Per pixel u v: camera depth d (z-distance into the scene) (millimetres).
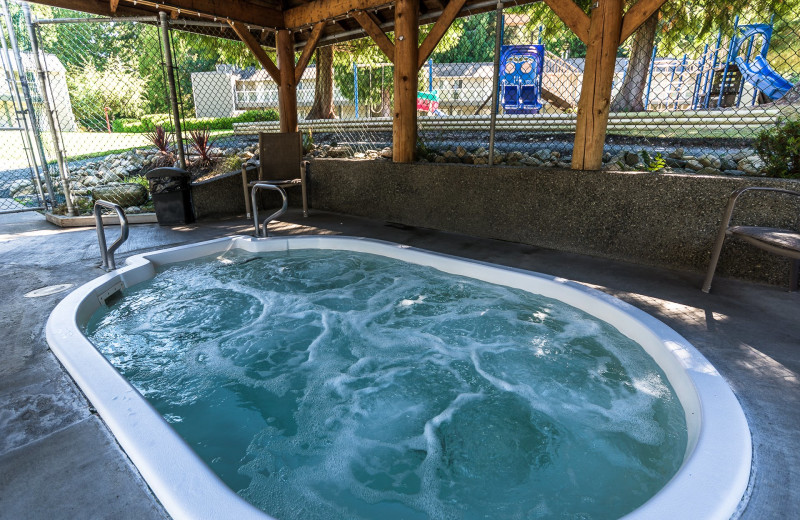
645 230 3578
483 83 12375
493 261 3785
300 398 2438
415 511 1707
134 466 1517
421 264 4000
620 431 2047
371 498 1774
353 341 3016
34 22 5152
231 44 11633
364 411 2336
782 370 2062
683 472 1434
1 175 9008
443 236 4660
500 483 1841
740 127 5691
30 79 6816
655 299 2914
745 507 1328
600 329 2805
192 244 4355
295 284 3906
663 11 8188
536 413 2254
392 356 2840
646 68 8383
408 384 2557
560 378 2490
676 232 3432
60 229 5215
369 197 5520
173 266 4117
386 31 6199
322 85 10789
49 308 2850
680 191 3359
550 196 4051
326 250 4566
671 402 2109
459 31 11750
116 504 1363
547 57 10555
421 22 5660
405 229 4980
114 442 1637
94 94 16844
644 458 1876
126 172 8320
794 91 5504
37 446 1610
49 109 5316
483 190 4492
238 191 6000
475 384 2520
